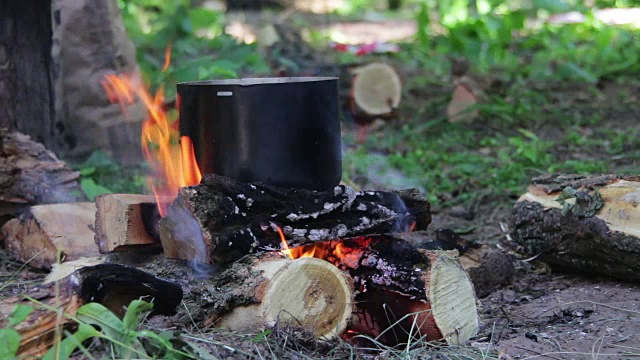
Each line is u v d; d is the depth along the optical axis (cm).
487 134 315
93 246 195
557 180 203
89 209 203
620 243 187
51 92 243
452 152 294
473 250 192
